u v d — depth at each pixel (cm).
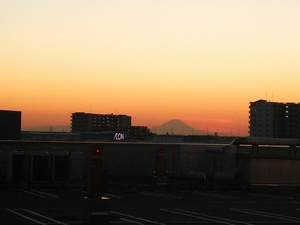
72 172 3488
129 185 3547
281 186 3856
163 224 1991
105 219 1888
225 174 3850
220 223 2072
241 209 2606
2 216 2072
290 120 13650
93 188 1891
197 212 2420
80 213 2206
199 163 4112
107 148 3956
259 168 3844
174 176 3947
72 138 8738
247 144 4069
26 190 3284
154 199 2986
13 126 4806
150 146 4059
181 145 4088
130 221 2047
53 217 2067
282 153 4359
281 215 2398
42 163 3450
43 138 8625
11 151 3481
